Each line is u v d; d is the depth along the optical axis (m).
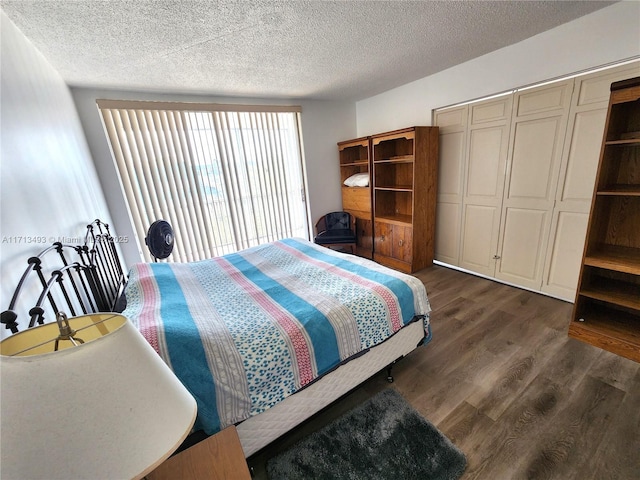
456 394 1.63
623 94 1.55
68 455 0.41
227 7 1.49
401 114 3.66
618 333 1.85
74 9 1.34
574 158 2.28
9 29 1.31
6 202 0.96
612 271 2.04
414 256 3.46
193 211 3.27
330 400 1.46
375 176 3.79
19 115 1.25
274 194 3.88
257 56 2.18
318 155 4.15
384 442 1.36
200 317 1.38
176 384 0.58
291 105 3.74
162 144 2.99
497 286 2.95
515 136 2.62
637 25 1.82
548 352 1.91
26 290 0.98
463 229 3.29
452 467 1.23
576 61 2.12
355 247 4.36
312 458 1.31
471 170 3.06
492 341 2.07
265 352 1.21
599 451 1.25
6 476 0.38
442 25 1.98
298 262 2.26
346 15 1.71
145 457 0.46
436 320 2.41
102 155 2.71
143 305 1.48
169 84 2.64
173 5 1.41
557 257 2.53
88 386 0.43
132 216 2.96
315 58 2.34
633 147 1.79
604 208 1.86
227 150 3.38
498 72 2.59
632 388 1.57
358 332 1.47
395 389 1.71
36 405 0.40
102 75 2.25
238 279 2.00
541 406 1.50
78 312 1.46
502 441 1.33
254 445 1.24
